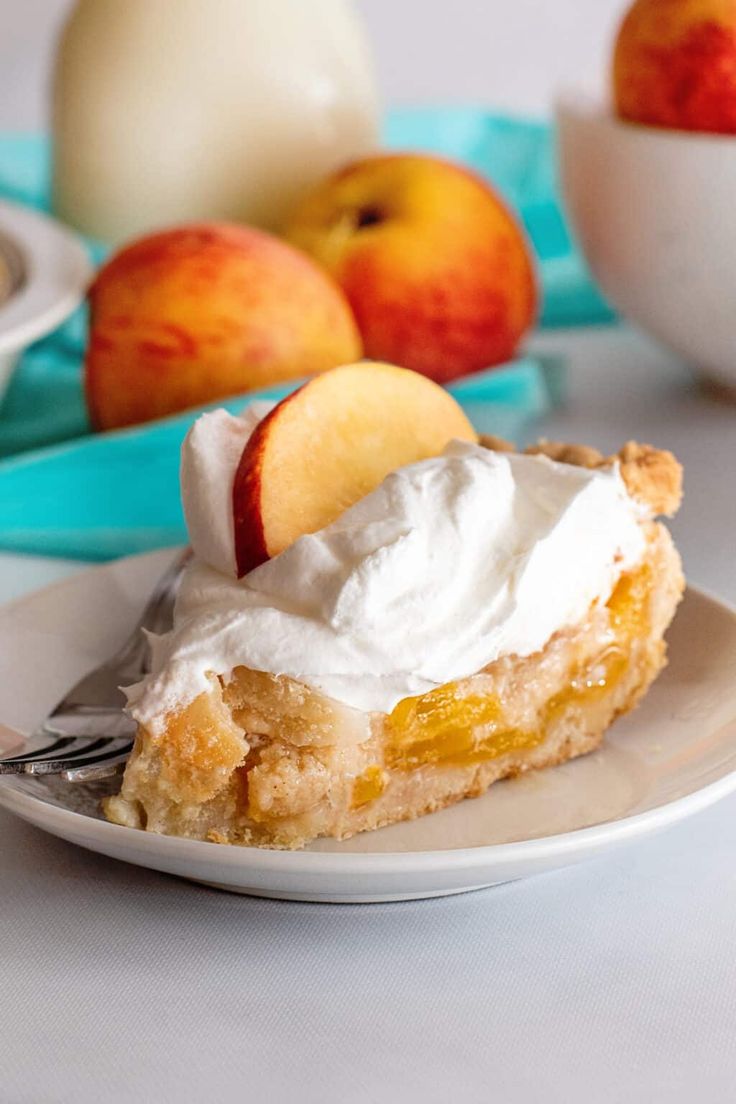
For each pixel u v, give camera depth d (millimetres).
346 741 518
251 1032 484
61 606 581
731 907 513
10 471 641
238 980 496
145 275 650
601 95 733
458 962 500
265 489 532
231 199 765
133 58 754
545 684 541
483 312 693
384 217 697
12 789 510
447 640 521
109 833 494
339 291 671
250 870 487
